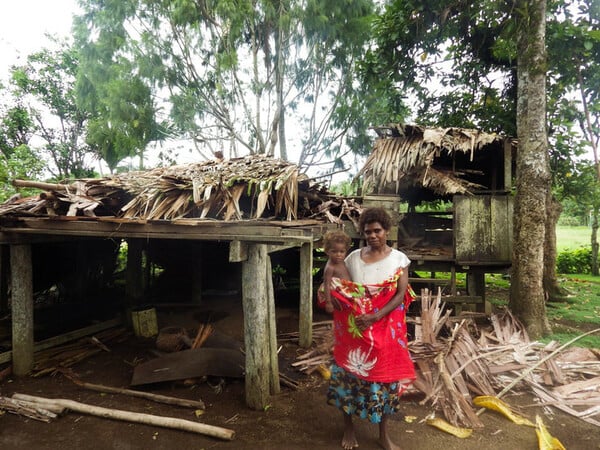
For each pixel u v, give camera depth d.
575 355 4.32
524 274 5.52
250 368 3.40
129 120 11.00
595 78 7.02
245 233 3.29
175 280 7.65
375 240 2.54
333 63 12.15
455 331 4.32
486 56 8.62
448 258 6.23
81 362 4.57
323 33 11.35
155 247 7.48
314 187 5.52
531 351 4.24
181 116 11.34
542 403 3.42
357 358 2.57
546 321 5.49
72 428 3.16
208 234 3.36
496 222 6.14
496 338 4.70
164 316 6.32
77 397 3.71
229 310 6.60
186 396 3.69
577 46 6.73
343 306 2.58
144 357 4.70
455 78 9.34
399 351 2.60
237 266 7.71
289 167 4.38
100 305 7.09
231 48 11.28
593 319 6.42
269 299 3.68
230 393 3.73
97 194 4.12
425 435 2.99
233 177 4.07
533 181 5.47
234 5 10.55
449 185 6.05
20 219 3.77
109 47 11.13
